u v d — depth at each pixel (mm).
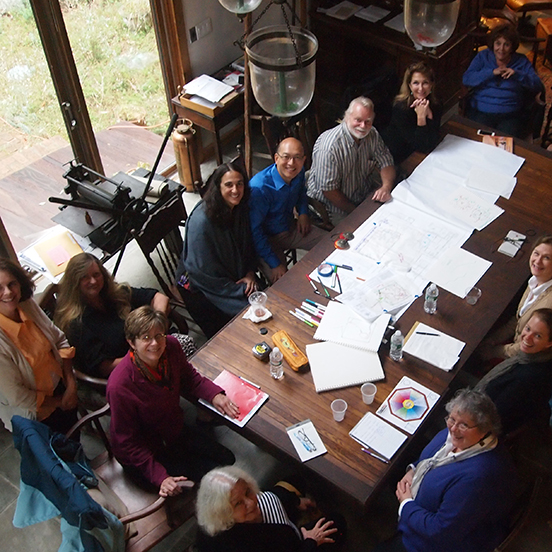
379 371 2592
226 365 2666
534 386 2451
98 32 3883
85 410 2996
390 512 2822
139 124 4512
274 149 3967
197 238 3201
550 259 2701
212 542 2119
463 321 2791
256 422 2453
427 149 3814
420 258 3086
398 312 2842
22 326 2570
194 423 3223
